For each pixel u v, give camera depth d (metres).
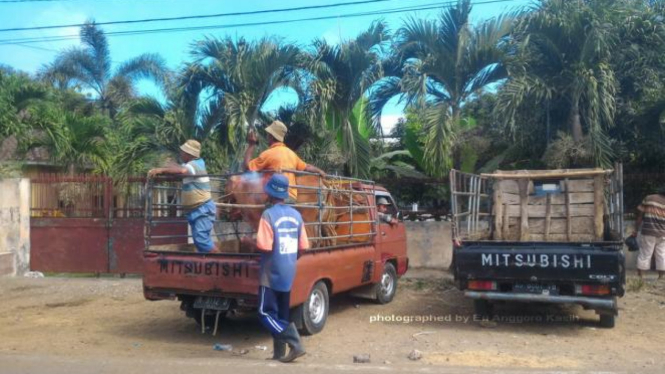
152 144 12.18
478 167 12.73
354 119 12.02
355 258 8.00
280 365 5.40
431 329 7.51
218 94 11.85
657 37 10.61
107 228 12.58
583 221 8.46
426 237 12.39
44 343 6.81
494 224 8.95
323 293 7.24
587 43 10.47
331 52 11.47
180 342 6.89
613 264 6.89
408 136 12.66
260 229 5.39
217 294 6.58
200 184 7.18
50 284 11.34
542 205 8.69
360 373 5.16
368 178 11.88
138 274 12.44
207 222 7.19
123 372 5.31
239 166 11.12
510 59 10.92
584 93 10.66
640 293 9.73
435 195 12.81
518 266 7.27
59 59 26.48
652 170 11.85
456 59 11.20
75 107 25.22
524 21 10.77
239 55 11.30
